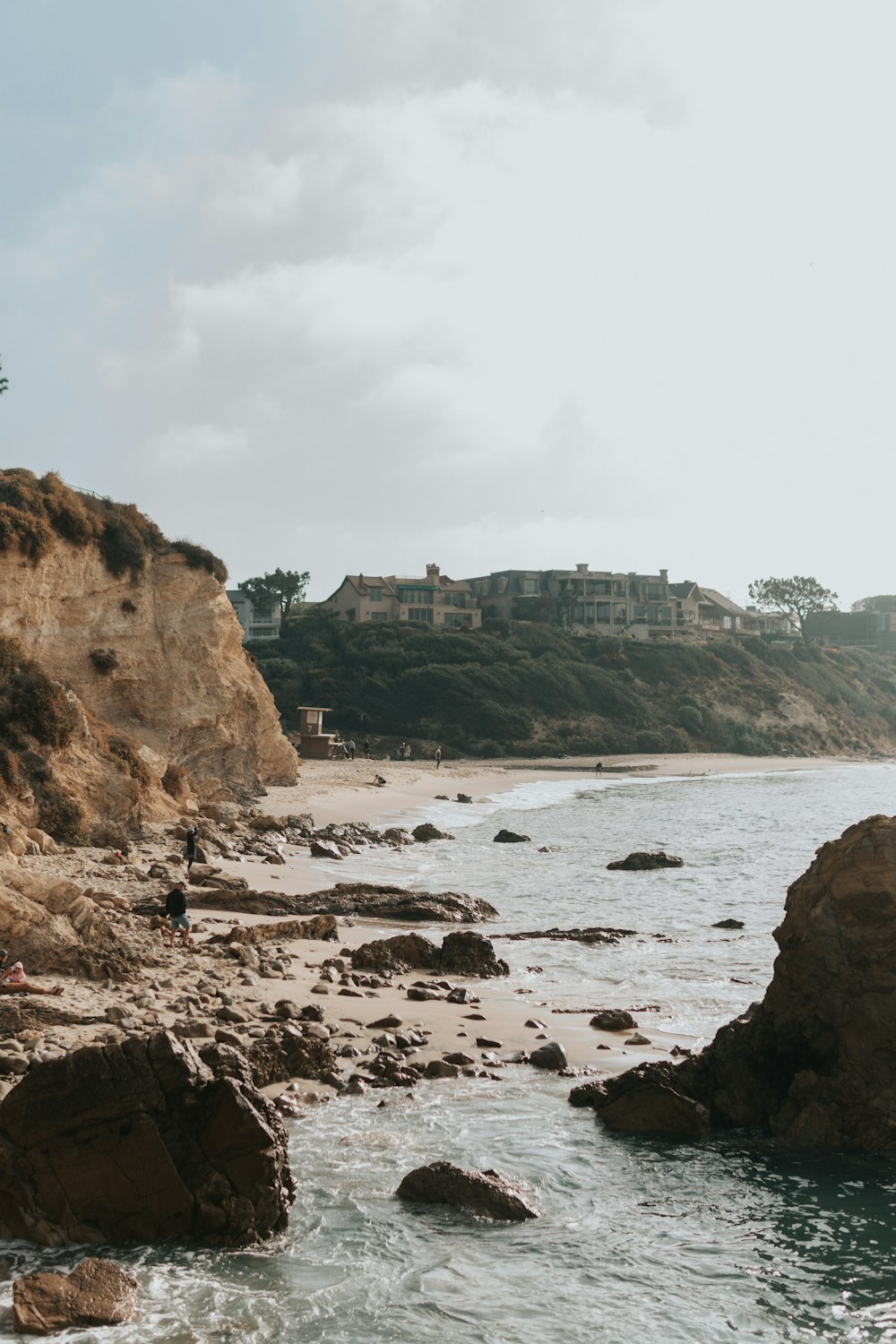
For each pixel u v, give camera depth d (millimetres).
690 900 36094
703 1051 16109
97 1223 11375
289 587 168625
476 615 177375
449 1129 14516
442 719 139375
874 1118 14562
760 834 59406
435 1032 18594
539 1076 16766
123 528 53719
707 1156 14148
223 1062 12945
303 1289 10539
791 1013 15578
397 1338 9820
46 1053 14586
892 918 15125
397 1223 11930
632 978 23859
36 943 18984
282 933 25969
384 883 38156
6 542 45031
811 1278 11125
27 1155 11438
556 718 145250
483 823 65375
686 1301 10672
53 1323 9625
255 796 61094
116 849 36500
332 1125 14461
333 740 107125
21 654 39969
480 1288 10750
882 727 183375
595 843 54250
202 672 56656
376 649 149000
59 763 38938
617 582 194625
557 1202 12688
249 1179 11492
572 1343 9859
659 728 149000
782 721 162875
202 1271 10797
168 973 20234
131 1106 11555
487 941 24469
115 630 52375
